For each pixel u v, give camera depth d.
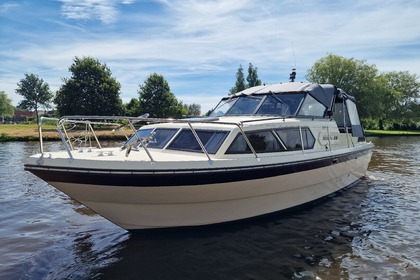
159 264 4.88
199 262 4.95
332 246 5.59
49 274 4.61
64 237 5.93
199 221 5.85
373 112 43.47
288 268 4.82
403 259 5.13
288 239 5.81
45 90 85.56
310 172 7.11
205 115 9.12
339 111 9.60
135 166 5.02
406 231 6.36
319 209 7.56
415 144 28.05
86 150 6.08
